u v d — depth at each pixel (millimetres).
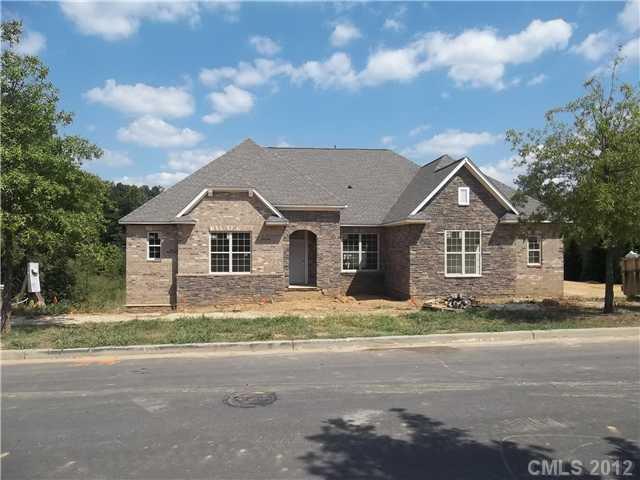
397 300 21188
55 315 17297
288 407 6820
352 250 23281
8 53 12828
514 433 5809
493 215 21109
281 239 20156
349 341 11492
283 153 26922
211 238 19891
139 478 4703
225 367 9328
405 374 8633
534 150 15078
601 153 14148
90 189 14242
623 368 8984
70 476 4754
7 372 9180
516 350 10734
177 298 19469
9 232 12359
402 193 24797
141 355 10633
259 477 4707
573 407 6742
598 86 14422
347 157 27297
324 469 4871
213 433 5855
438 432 5844
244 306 19047
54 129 13734
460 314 15430
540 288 22844
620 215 13383
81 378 8625
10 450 5410
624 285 20391
